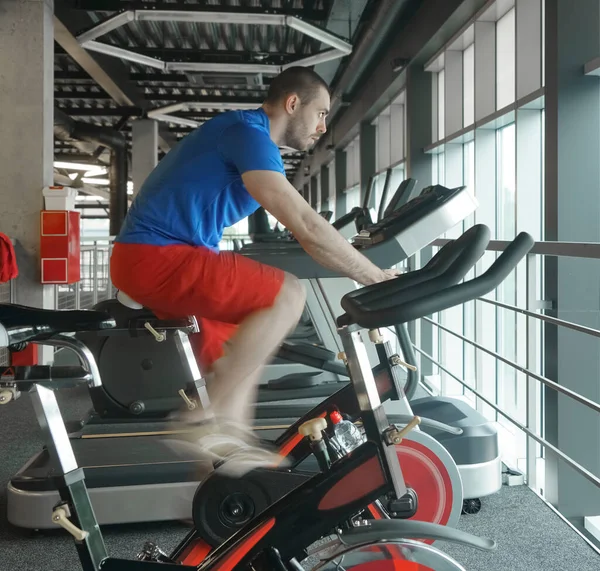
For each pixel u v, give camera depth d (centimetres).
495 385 518
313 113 175
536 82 452
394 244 211
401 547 104
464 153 628
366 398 103
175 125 1510
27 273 580
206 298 167
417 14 657
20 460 298
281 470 170
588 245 182
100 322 102
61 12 671
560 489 352
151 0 644
